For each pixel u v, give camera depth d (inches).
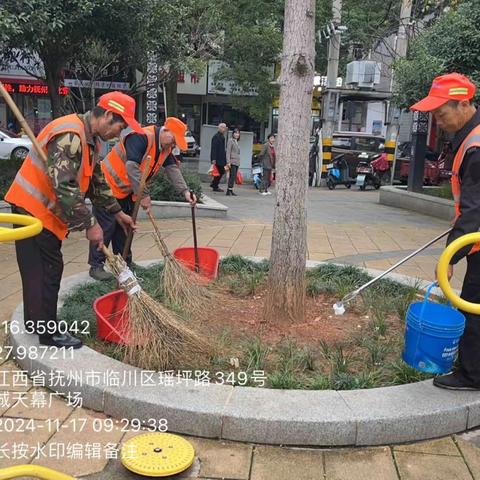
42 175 133.6
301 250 165.3
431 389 127.3
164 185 379.6
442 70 383.9
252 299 192.7
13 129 880.9
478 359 125.3
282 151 160.2
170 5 384.5
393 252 295.0
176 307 165.8
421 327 130.8
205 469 106.7
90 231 134.9
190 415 115.8
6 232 87.4
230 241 305.0
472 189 117.8
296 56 153.3
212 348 142.3
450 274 119.6
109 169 195.8
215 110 1104.2
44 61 414.0
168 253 180.2
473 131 120.0
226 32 665.0
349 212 464.4
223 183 686.5
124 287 136.0
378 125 870.4
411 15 634.8
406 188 534.3
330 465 109.1
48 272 139.7
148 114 532.7
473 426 123.6
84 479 103.3
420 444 117.1
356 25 793.6
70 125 131.1
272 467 107.9
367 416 114.8
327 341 157.9
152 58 430.3
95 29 367.2
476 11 379.2
